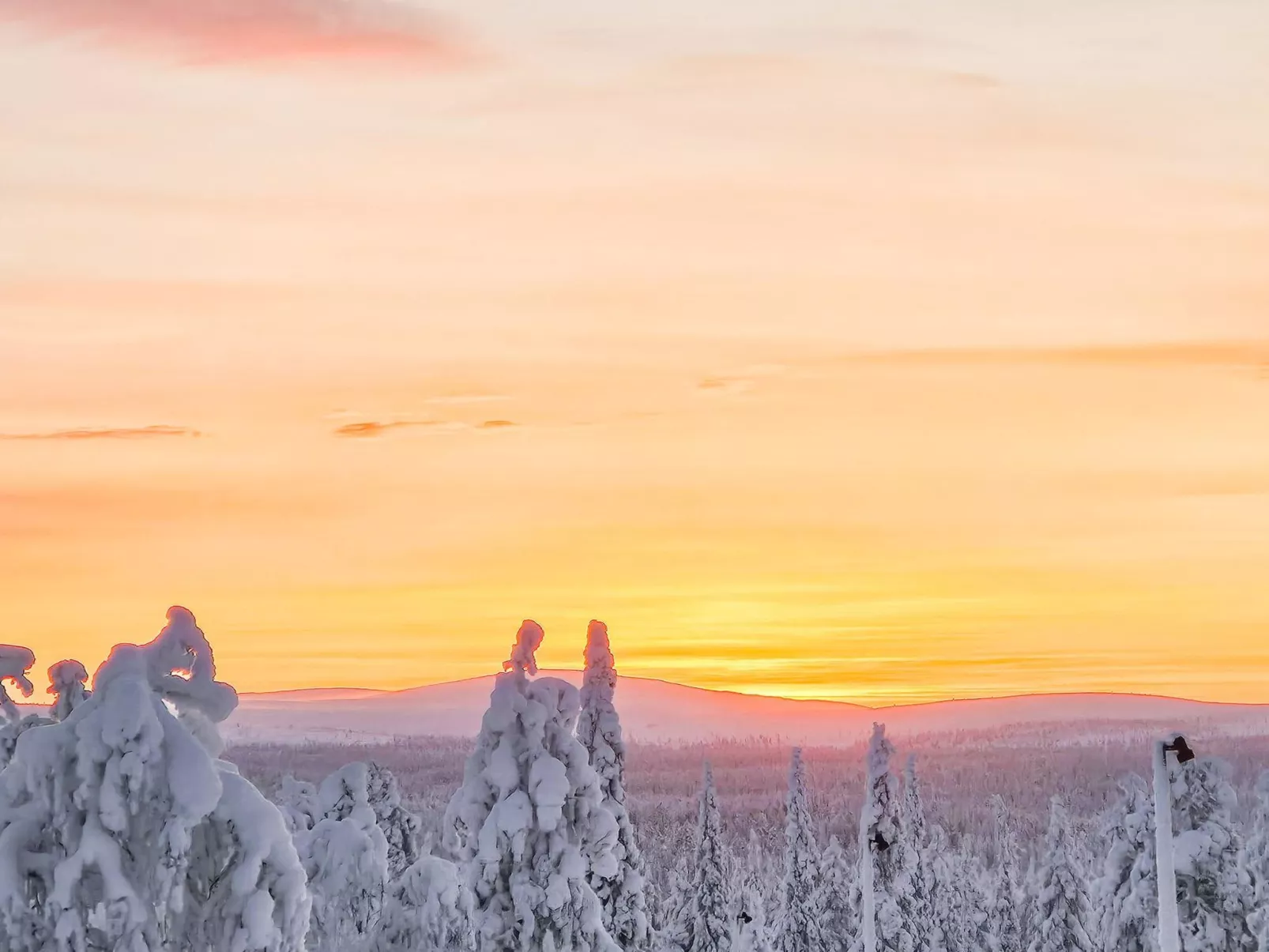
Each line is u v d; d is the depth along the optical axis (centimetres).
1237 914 5006
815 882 7775
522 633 3966
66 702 2877
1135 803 5438
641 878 5006
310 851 4162
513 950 3791
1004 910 7494
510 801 3822
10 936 2148
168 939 2225
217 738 2378
